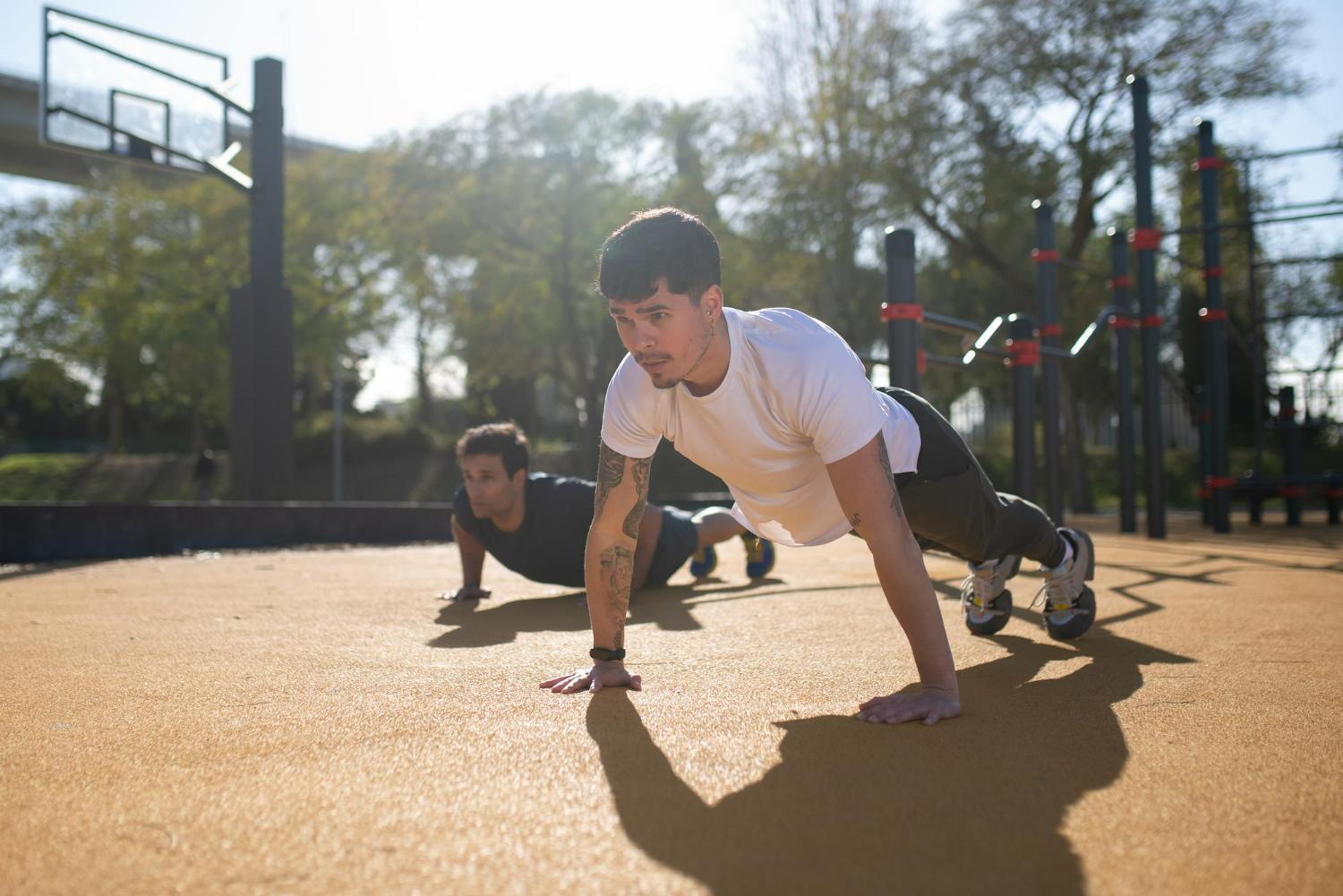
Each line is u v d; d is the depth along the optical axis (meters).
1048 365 5.69
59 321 26.72
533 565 3.32
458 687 1.80
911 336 3.94
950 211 14.50
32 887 0.93
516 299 19.64
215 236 23.56
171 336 24.14
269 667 2.01
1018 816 1.11
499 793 1.18
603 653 1.84
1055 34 13.43
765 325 1.67
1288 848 1.02
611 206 18.09
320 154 23.28
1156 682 1.86
